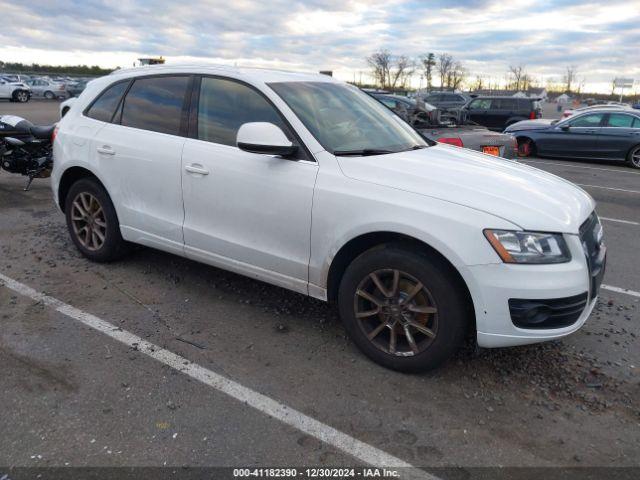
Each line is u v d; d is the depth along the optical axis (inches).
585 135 546.6
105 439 104.0
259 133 131.3
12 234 224.8
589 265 121.6
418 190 122.0
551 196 128.0
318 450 103.6
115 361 130.8
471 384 126.3
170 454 100.9
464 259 113.7
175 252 166.4
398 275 124.3
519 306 113.1
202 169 152.5
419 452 103.9
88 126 185.3
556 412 117.3
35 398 115.6
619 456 104.3
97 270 186.4
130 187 172.1
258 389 121.8
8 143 292.4
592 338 151.4
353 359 135.6
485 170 138.3
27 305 158.2
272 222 140.9
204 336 144.6
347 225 127.2
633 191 390.6
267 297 169.6
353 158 134.6
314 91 158.6
